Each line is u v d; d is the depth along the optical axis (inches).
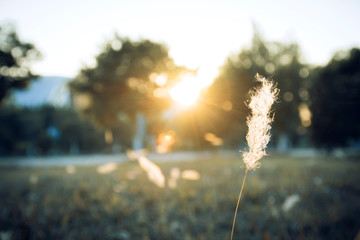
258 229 148.6
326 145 761.0
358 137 722.2
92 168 447.2
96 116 650.8
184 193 216.8
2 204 201.0
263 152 39.6
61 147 1186.6
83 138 1188.5
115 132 915.4
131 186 254.5
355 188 235.1
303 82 805.2
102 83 616.4
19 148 1051.9
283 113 755.4
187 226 156.3
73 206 190.7
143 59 625.9
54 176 350.0
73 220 165.6
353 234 132.7
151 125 748.6
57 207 189.8
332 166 421.4
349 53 701.3
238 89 476.4
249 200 204.1
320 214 164.9
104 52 630.5
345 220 154.3
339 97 695.7
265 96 39.0
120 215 171.3
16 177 362.9
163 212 178.1
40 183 292.7
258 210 174.4
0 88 449.7
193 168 411.2
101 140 1190.9
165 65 624.7
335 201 191.8
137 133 693.3
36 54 467.8
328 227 146.4
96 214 173.5
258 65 638.5
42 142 1114.7
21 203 196.4
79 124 1168.8
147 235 144.9
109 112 630.5
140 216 169.8
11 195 233.1
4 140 1030.4
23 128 1070.4
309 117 777.6
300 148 1557.6
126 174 338.0
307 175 318.3
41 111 1178.6
